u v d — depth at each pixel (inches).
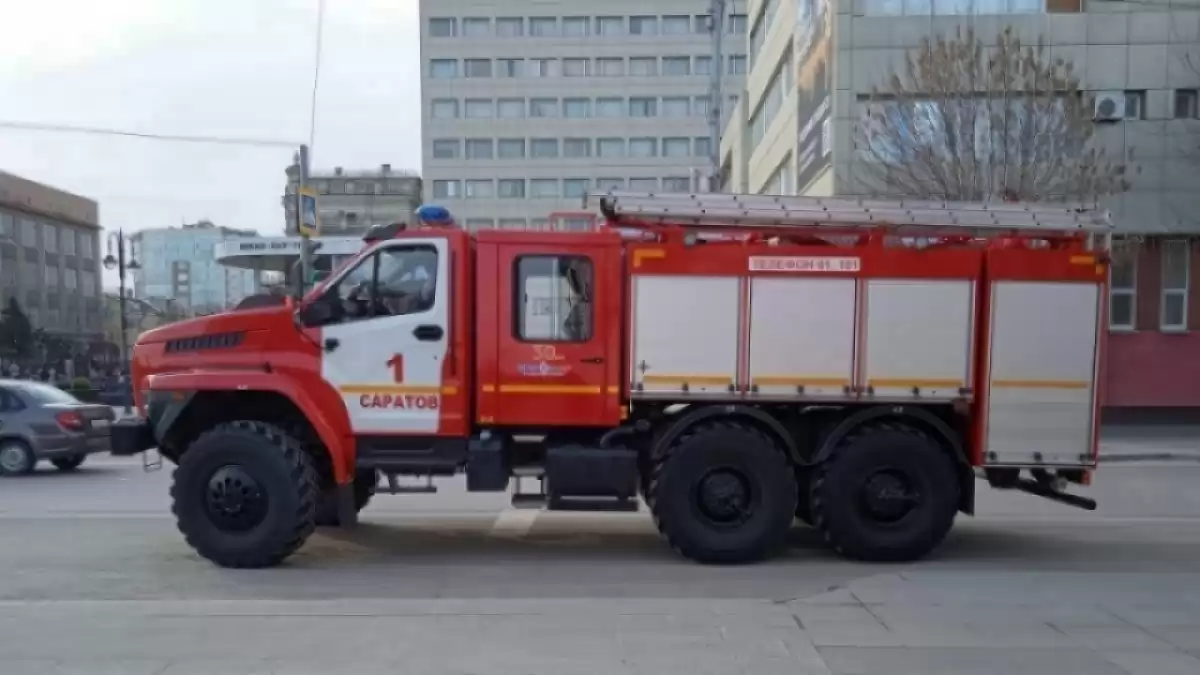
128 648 211.6
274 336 300.2
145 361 307.0
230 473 287.3
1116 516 402.6
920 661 203.6
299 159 922.1
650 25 2783.0
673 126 2780.5
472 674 194.7
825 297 296.7
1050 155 615.2
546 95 2795.3
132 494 459.2
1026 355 300.0
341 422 299.0
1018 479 317.7
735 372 296.4
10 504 425.1
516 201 2797.7
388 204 2630.4
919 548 300.5
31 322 2420.0
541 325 299.1
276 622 231.6
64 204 2950.3
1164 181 789.9
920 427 306.2
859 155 693.3
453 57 2802.7
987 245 301.4
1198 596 260.7
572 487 299.9
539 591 265.0
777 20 1101.1
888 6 768.9
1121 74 784.9
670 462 295.6
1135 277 826.2
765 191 1226.0
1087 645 215.2
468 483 301.4
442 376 298.7
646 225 299.0
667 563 302.4
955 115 619.5
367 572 288.7
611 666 199.6
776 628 227.5
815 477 304.3
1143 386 831.1
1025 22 779.4
